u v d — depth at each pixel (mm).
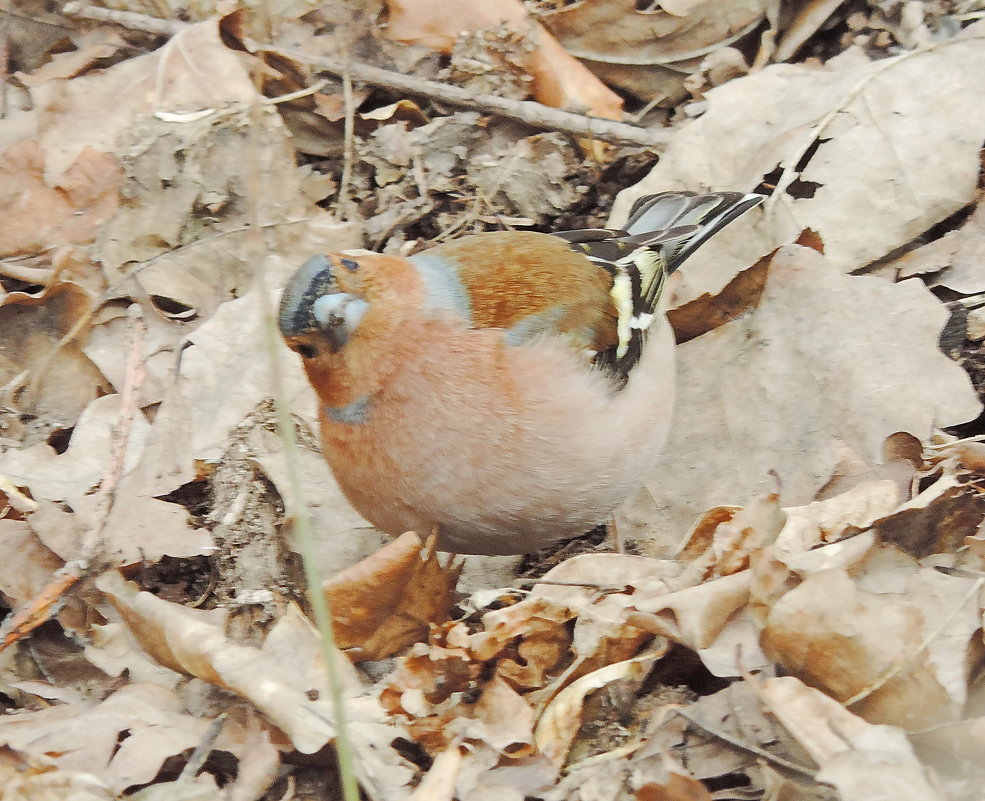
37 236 11320
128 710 7238
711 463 9516
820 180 10836
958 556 7641
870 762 5895
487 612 7914
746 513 7574
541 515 8008
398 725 6918
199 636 7391
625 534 9484
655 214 10453
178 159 11422
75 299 10820
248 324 10367
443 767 6605
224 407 9938
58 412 10594
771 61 12508
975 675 6746
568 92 12492
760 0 12430
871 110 11023
